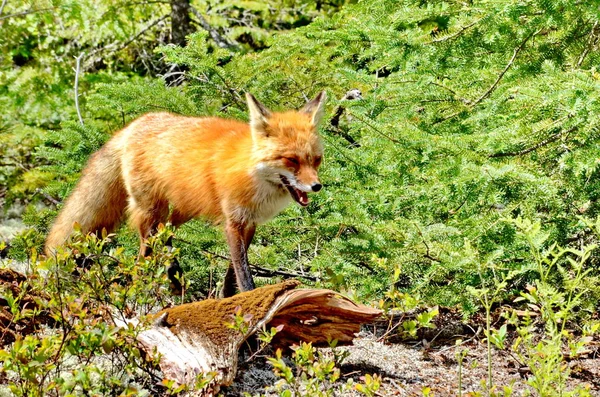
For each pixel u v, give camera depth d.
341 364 8.42
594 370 9.00
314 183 9.09
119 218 11.13
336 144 11.38
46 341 6.20
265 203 9.59
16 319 6.95
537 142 9.94
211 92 14.14
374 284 10.03
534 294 6.78
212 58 13.66
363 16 12.60
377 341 9.54
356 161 11.30
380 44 11.16
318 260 10.43
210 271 11.00
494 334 6.78
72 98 22.12
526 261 9.81
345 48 12.32
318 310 8.22
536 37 11.16
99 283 7.75
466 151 10.02
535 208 9.95
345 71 11.62
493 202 9.34
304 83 14.88
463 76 11.34
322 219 10.80
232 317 7.71
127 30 24.83
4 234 16.36
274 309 7.78
